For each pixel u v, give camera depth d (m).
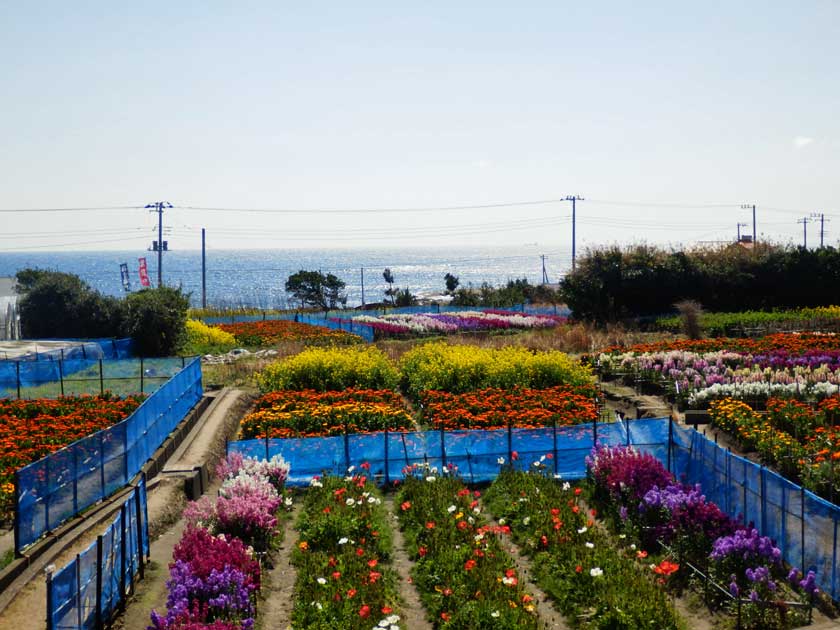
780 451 15.04
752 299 44.47
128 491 14.22
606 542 12.35
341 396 22.05
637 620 9.51
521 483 14.93
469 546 11.70
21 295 39.91
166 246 64.56
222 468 14.48
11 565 10.48
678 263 43.59
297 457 16.06
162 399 17.91
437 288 155.25
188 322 41.75
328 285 66.38
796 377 22.06
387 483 15.77
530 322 41.53
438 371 23.95
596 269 42.81
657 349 29.19
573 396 21.30
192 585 9.34
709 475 13.71
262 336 38.72
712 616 10.02
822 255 44.44
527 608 9.53
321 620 9.64
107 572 9.59
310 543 12.49
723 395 20.70
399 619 9.90
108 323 37.00
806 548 10.53
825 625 9.38
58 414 19.84
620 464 13.91
